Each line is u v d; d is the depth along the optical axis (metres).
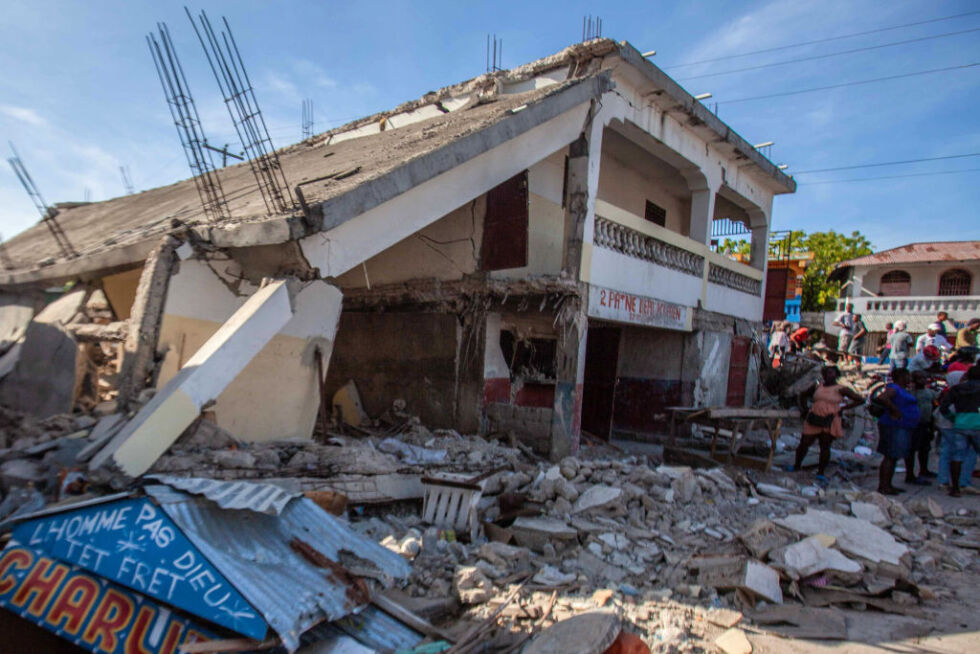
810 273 33.47
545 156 8.67
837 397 9.06
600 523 6.02
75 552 3.47
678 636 4.11
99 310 7.72
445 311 9.69
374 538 5.51
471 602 4.49
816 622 4.38
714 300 13.45
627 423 13.31
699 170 12.45
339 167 8.84
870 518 6.68
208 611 3.19
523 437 9.02
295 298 6.25
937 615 4.64
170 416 5.12
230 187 10.60
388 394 10.27
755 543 5.49
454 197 7.54
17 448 5.33
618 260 9.96
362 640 3.70
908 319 27.80
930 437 9.23
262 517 4.07
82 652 3.70
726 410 9.05
